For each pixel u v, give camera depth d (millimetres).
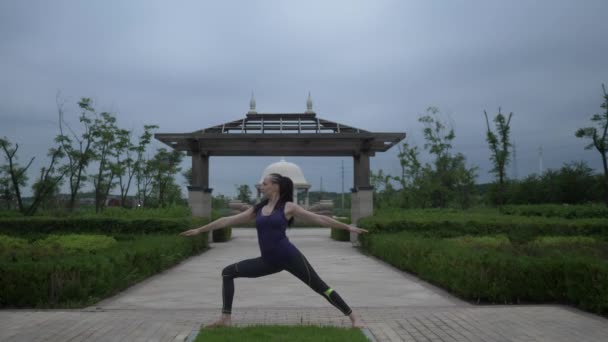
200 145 18766
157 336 4723
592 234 13344
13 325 5137
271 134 17938
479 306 6812
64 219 14844
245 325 5258
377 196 34125
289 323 5410
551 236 12586
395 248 11367
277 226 4766
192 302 7113
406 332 4984
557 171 31078
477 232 14180
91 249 9430
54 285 6680
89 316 5652
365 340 4289
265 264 4855
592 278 6098
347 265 11898
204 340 4270
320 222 4805
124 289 8305
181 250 12648
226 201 53625
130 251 8844
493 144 24719
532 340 4633
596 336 4773
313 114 19266
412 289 8320
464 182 27266
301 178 40594
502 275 6980
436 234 14086
